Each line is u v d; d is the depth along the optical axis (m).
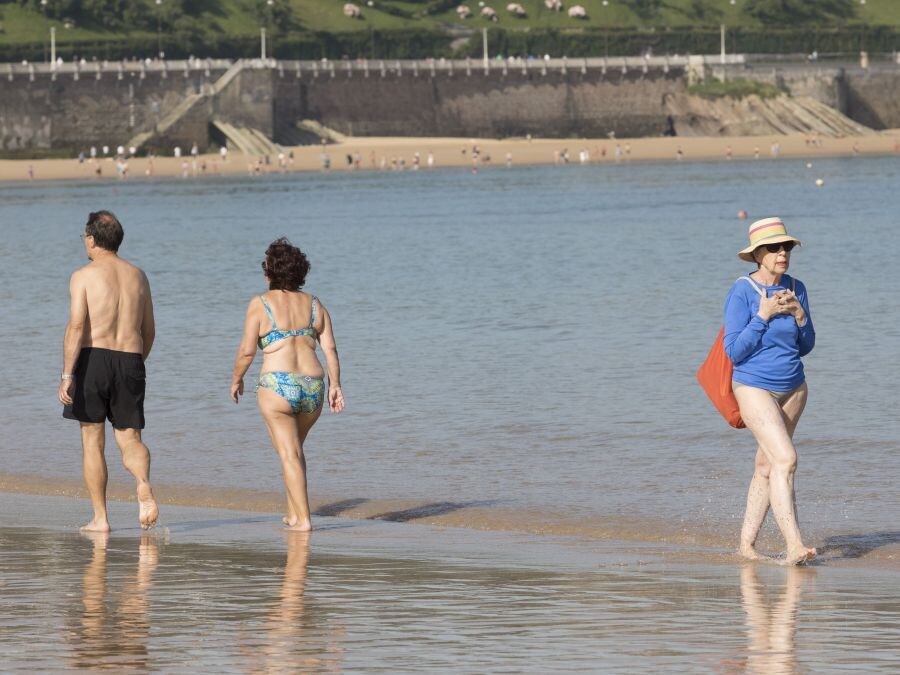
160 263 139.75
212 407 55.28
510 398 56.56
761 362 29.59
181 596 25.14
